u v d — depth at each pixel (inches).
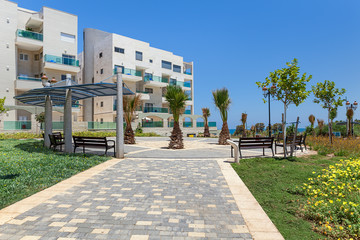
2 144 547.5
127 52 1438.2
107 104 1382.9
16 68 1130.0
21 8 1261.1
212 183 225.5
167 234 126.8
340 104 533.0
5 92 1085.8
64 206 166.1
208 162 332.8
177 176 252.1
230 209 162.2
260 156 383.6
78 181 230.8
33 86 1125.7
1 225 136.9
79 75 1641.2
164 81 1637.6
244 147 370.3
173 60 1745.8
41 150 436.8
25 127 943.7
